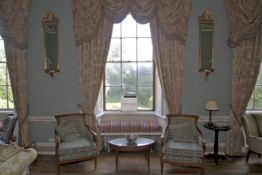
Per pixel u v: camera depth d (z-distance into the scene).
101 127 5.60
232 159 5.22
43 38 5.46
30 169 4.66
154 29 5.36
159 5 5.29
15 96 5.42
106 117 6.00
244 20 5.23
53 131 5.59
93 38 5.32
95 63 5.37
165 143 4.64
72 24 5.43
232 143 5.40
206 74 5.47
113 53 5.95
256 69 5.32
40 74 5.52
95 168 4.65
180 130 4.76
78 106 5.55
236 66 5.33
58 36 5.44
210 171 4.58
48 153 5.54
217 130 4.95
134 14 5.32
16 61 5.36
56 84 5.53
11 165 2.27
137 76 5.98
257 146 4.75
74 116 5.04
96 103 5.59
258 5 5.21
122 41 5.92
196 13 5.41
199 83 5.51
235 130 5.39
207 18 5.39
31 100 5.55
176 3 5.27
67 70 5.50
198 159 4.32
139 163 4.98
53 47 5.45
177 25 5.30
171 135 4.84
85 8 5.28
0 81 5.82
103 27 5.35
